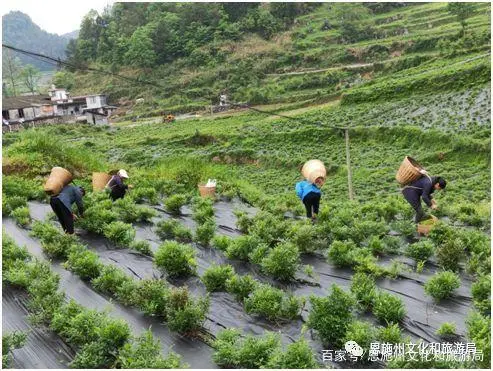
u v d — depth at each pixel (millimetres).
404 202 15445
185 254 9492
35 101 74500
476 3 86875
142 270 9820
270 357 6574
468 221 14117
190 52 99000
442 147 41875
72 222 11070
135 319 7934
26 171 17547
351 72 76438
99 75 100375
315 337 7398
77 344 7137
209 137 55438
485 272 9445
